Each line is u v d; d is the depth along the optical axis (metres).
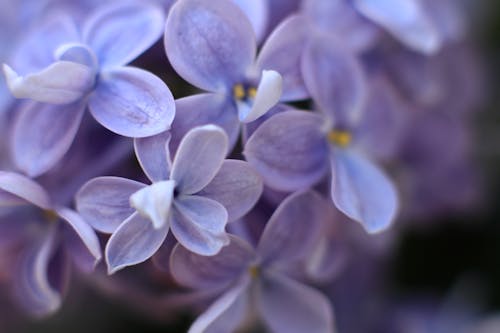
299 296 0.14
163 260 0.13
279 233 0.14
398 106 0.16
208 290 0.14
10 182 0.13
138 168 0.14
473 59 0.18
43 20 0.15
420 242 0.19
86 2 0.15
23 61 0.14
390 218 0.14
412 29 0.15
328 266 0.15
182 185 0.13
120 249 0.13
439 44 0.16
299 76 0.14
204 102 0.13
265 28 0.15
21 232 0.14
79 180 0.14
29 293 0.14
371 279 0.18
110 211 0.13
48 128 0.14
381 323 0.18
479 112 0.19
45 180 0.14
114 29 0.14
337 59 0.14
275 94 0.13
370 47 0.16
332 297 0.17
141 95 0.13
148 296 0.15
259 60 0.14
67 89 0.13
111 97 0.13
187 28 0.13
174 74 0.14
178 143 0.13
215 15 0.13
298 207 0.14
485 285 0.19
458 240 0.19
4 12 0.16
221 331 0.14
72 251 0.14
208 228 0.13
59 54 0.13
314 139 0.14
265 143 0.13
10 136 0.15
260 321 0.15
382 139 0.15
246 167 0.13
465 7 0.19
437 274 0.19
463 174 0.18
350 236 0.16
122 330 0.17
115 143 0.14
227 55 0.14
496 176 0.19
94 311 0.17
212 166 0.13
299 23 0.14
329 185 0.14
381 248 0.17
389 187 0.15
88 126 0.14
